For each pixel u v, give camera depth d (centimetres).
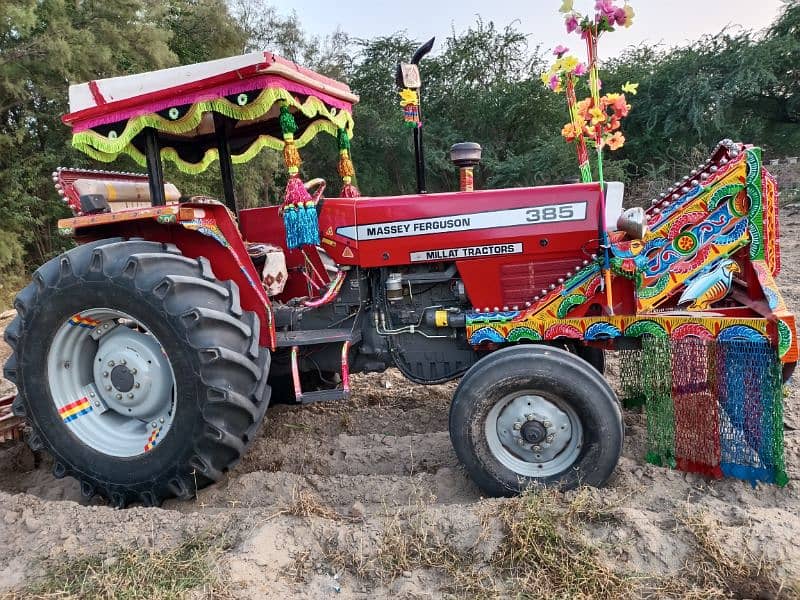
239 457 297
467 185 351
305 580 226
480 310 312
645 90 2067
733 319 269
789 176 1762
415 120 347
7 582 235
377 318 332
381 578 223
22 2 1106
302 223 298
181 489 290
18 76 1139
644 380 290
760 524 231
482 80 2022
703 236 292
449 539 238
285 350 342
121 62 1315
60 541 258
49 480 347
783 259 845
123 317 290
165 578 223
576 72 304
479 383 271
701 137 1991
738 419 270
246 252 307
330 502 293
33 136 1252
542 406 274
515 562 224
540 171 1722
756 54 1920
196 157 432
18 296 309
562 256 304
